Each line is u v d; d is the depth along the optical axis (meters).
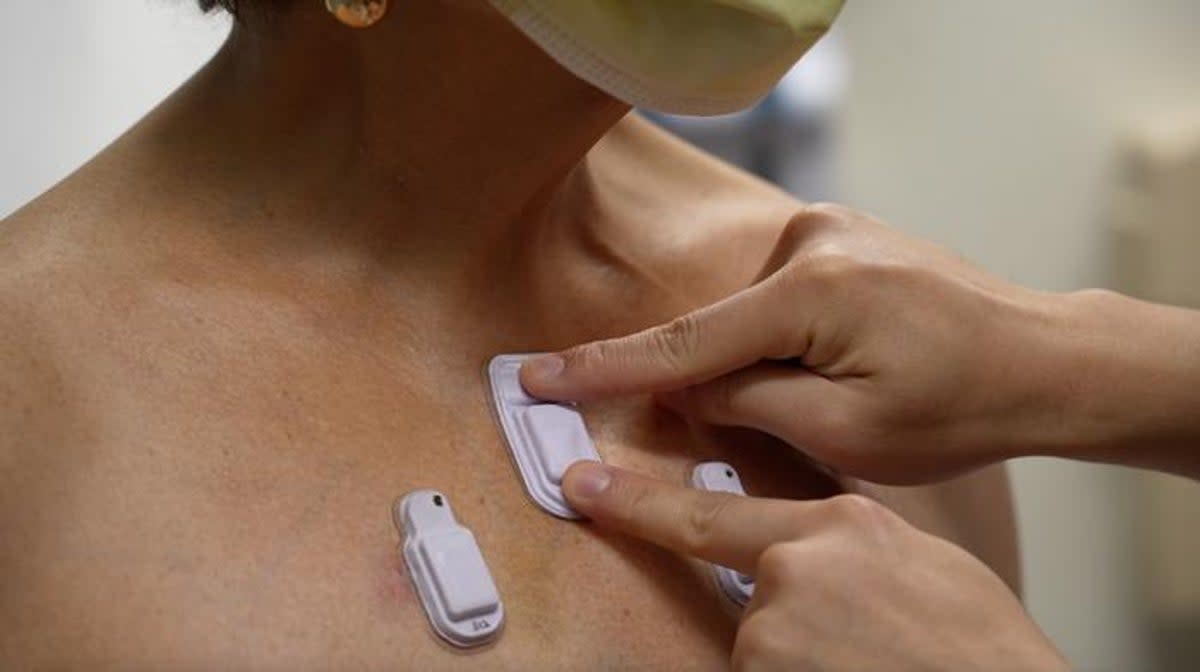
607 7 0.51
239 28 0.58
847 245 0.62
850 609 0.50
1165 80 1.59
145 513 0.47
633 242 0.70
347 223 0.57
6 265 0.52
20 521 0.46
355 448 0.52
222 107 0.57
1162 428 0.63
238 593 0.47
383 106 0.56
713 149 1.59
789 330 0.58
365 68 0.55
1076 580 1.55
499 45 0.53
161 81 1.16
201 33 1.12
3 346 0.48
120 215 0.55
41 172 1.11
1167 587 1.52
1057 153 1.64
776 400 0.60
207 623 0.46
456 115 0.56
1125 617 1.54
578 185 0.68
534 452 0.57
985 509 0.77
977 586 0.52
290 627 0.47
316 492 0.50
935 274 0.61
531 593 0.53
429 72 0.54
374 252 0.58
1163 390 0.62
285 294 0.55
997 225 1.68
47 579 0.45
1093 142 1.62
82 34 1.14
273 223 0.57
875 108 1.70
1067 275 1.62
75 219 0.54
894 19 1.70
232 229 0.56
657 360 0.58
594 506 0.56
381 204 0.58
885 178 1.70
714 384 0.62
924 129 1.70
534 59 0.54
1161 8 1.60
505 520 0.54
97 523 0.46
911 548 0.52
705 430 0.64
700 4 0.52
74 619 0.44
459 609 0.49
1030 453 0.63
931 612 0.51
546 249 0.65
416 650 0.48
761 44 0.54
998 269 1.67
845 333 0.59
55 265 0.52
